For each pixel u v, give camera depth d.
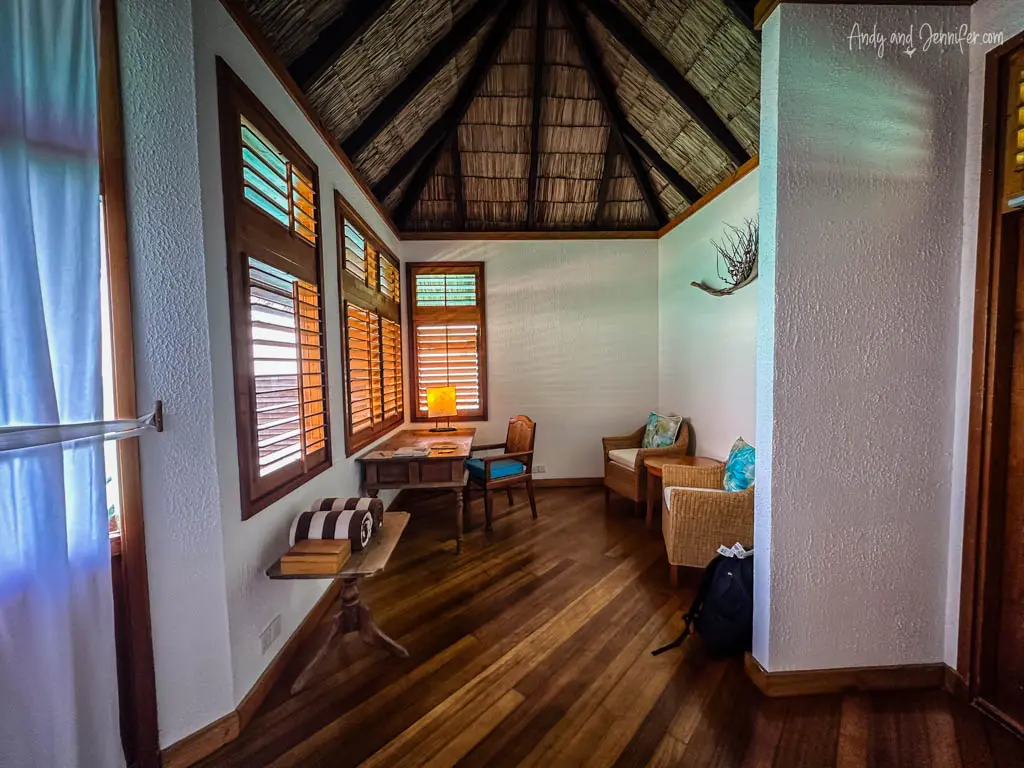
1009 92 1.46
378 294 3.44
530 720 1.56
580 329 4.48
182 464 1.43
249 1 1.74
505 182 4.12
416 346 4.39
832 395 1.62
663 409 4.43
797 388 1.61
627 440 4.15
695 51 2.67
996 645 1.56
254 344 1.72
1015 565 1.50
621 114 3.59
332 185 2.56
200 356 1.44
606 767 1.37
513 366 4.46
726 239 3.27
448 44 2.78
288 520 1.94
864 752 1.41
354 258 2.94
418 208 4.25
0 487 1.02
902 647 1.69
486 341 4.43
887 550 1.67
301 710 1.62
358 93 2.54
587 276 4.46
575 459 4.55
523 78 3.39
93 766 1.20
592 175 4.13
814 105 1.56
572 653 1.93
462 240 4.36
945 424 1.65
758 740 1.46
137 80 1.34
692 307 3.83
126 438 1.32
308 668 1.75
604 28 2.99
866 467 1.64
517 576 2.64
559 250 4.43
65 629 1.12
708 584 1.98
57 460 1.09
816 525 1.65
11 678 1.05
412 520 3.62
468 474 3.65
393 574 2.68
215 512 1.47
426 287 4.38
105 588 1.23
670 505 2.54
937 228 1.60
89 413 1.19
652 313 4.50
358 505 2.07
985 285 1.52
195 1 1.42
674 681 1.75
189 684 1.45
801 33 1.55
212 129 1.49
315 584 2.25
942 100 1.58
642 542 3.14
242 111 1.66
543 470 4.55
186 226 1.41
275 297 1.91
